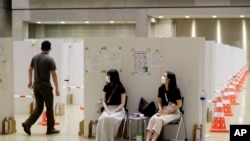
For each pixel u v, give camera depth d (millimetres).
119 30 20344
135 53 7668
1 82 8328
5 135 8125
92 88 7824
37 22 19766
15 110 10938
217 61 10703
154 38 7590
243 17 21422
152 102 7441
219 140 7688
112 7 18828
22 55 10766
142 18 18688
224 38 22750
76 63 12289
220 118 8586
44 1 19109
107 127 7148
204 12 18391
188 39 7453
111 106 7469
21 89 10836
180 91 7504
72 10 19062
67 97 12633
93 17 18969
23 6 19203
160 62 7590
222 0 18250
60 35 20688
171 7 18547
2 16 19047
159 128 6902
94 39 7746
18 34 19250
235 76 16375
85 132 7941
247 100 14164
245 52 23062
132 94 7723
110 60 7734
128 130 7703
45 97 7996
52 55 10656
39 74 7922
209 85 9406
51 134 8219
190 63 7457
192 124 7473
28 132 8078
